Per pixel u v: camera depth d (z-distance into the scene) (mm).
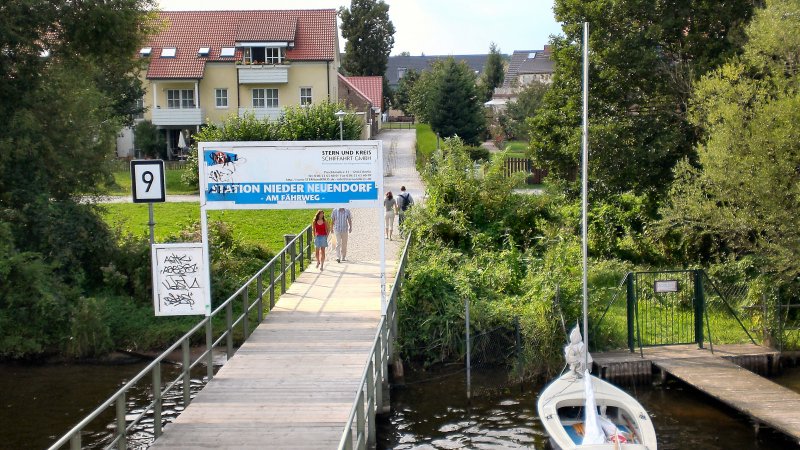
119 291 22359
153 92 56438
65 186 24141
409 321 18938
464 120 67438
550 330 17859
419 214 25469
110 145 25078
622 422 13414
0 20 23688
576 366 14547
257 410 12594
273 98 57938
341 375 14266
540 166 29656
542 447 14188
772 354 17672
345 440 9633
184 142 55125
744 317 19859
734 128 17922
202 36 58281
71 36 25672
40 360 19594
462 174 26875
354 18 114125
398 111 121875
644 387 17000
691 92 23500
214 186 15430
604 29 25297
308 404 12859
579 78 26500
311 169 15633
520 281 20844
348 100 71188
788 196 17844
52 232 22203
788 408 14281
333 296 20156
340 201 15719
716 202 19609
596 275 23156
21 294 20141
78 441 9312
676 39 25359
